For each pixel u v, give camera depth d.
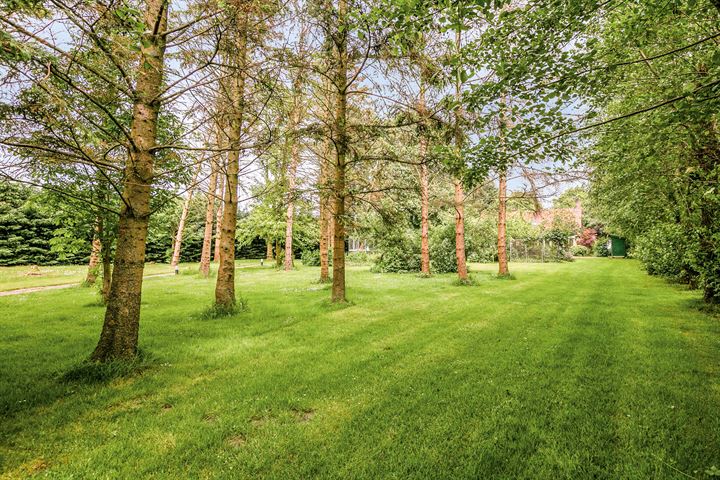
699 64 5.53
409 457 2.85
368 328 7.35
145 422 3.47
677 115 3.92
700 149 6.24
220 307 8.77
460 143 6.91
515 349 5.72
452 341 6.29
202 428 3.36
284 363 5.22
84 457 2.88
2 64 2.90
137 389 4.26
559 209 42.16
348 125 8.64
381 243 21.42
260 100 5.81
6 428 3.32
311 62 7.38
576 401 3.81
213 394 4.13
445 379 4.50
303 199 9.94
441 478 2.62
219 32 4.41
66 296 12.14
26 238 30.17
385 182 11.77
